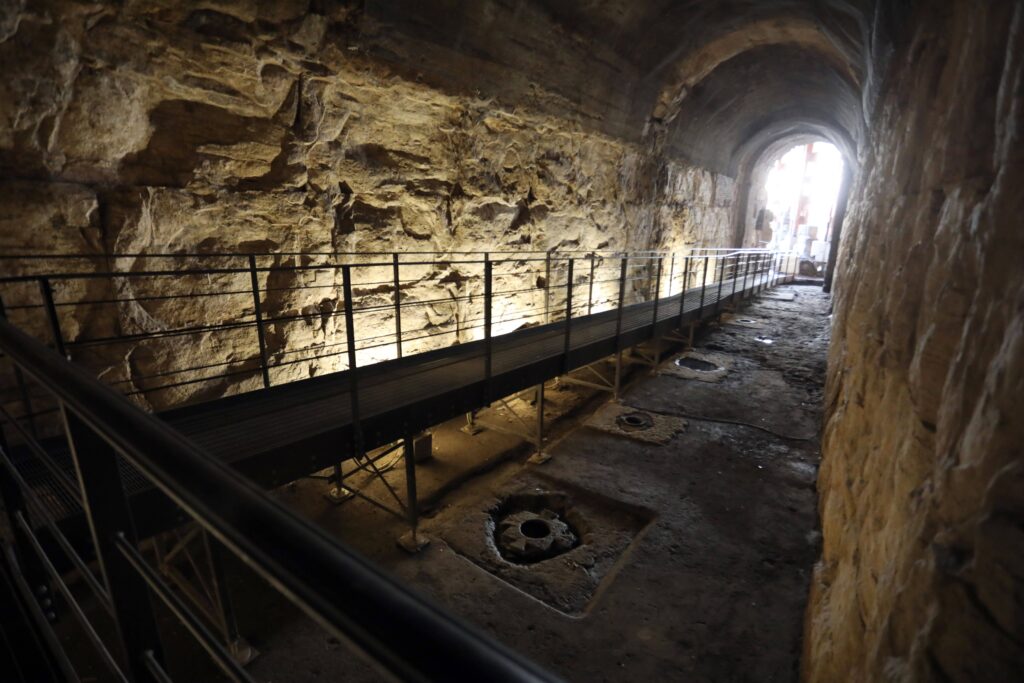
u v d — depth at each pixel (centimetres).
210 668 297
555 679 32
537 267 845
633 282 1142
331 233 526
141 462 60
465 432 627
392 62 510
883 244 295
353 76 491
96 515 79
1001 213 108
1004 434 83
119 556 81
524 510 461
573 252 923
